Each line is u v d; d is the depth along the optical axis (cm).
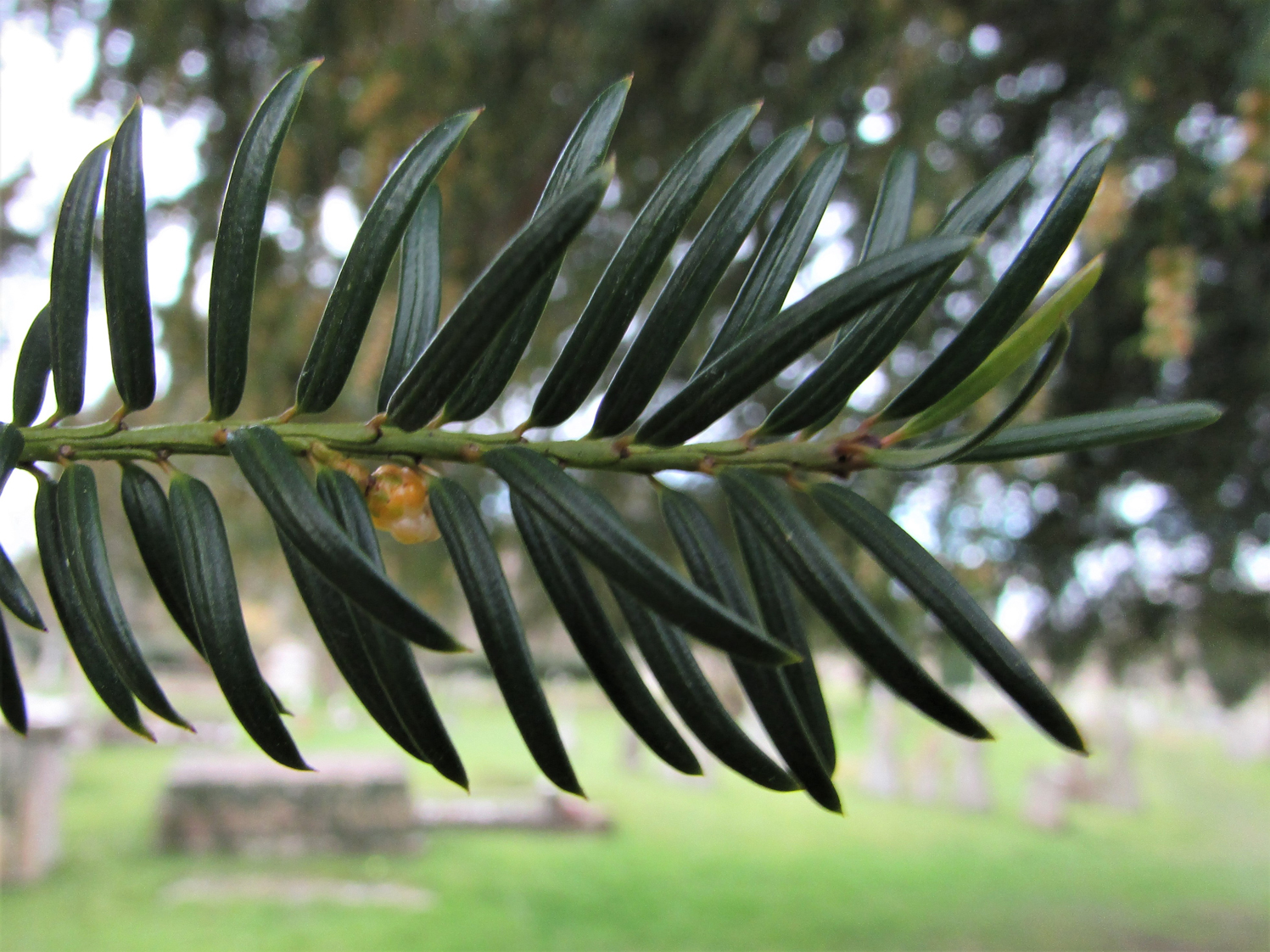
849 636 8
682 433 9
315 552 8
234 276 9
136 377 9
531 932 120
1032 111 54
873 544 9
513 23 50
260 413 53
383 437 9
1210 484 61
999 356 9
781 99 51
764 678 9
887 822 200
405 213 9
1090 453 60
